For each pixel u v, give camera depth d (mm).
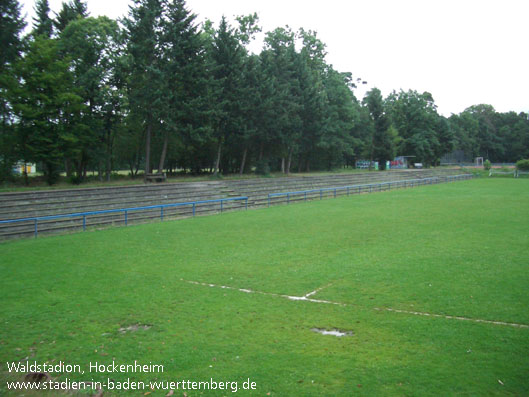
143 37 35844
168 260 14914
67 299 10758
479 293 10727
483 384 6391
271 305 10133
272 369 6984
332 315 9414
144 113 37719
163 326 8930
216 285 11867
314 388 6371
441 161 109250
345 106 65375
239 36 49125
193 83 37531
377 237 18828
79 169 39656
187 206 29594
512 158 121375
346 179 52406
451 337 8102
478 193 41188
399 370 6863
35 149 32094
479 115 130375
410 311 9578
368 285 11602
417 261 14211
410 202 33719
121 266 14117
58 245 17781
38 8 45250
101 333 8625
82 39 36312
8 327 8969
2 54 31797
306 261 14523
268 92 43906
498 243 16984
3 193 24219
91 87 36031
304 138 53156
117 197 28672
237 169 56156
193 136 37406
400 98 91312
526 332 8273
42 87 31984
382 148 73812
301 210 29672
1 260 15062
